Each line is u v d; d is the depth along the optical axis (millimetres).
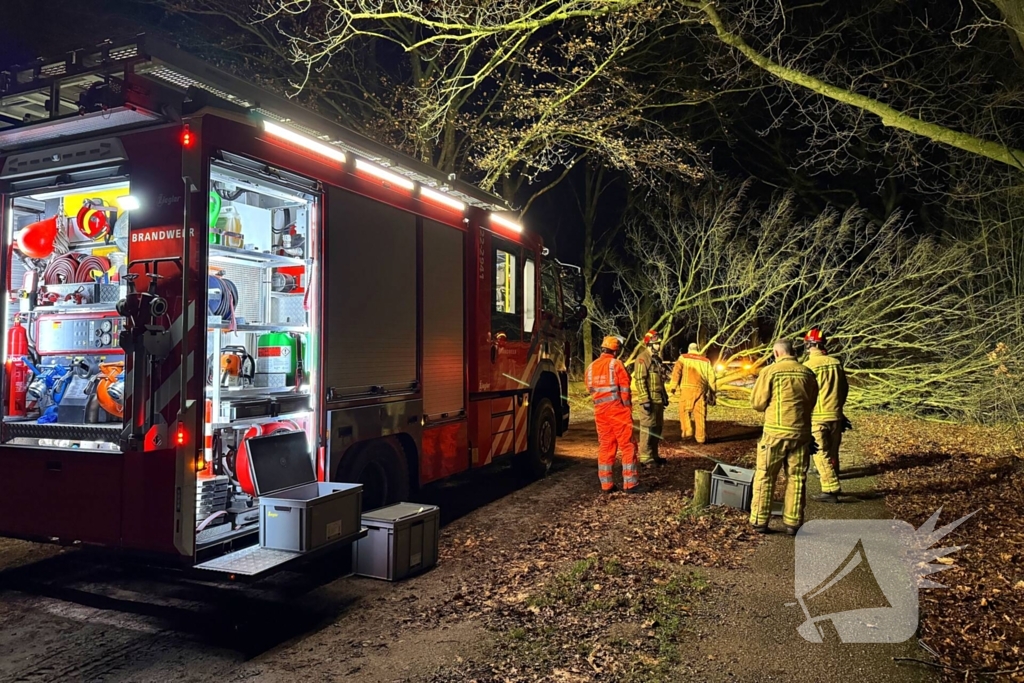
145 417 4234
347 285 5531
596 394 7938
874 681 3553
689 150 16234
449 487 8453
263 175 4707
